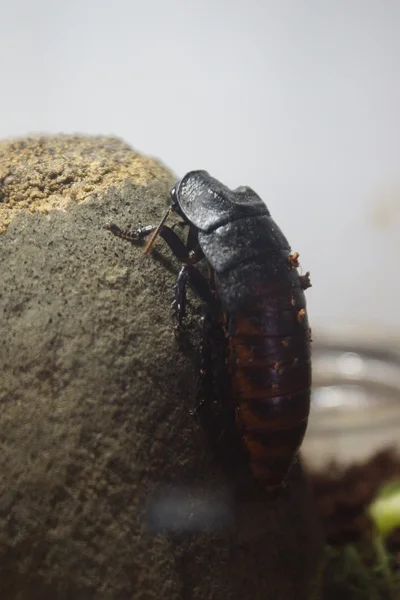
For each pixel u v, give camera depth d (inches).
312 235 13.7
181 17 12.7
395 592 7.1
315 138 13.3
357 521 7.7
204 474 5.7
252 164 13.4
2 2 12.2
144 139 13.2
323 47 12.9
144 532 5.4
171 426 5.6
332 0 12.7
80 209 6.0
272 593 5.9
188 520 5.6
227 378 5.8
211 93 13.1
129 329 5.6
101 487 5.3
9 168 6.2
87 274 5.7
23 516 5.2
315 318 14.0
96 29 12.6
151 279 5.9
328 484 8.0
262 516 5.9
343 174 13.4
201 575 5.6
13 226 5.9
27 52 12.5
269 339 5.6
